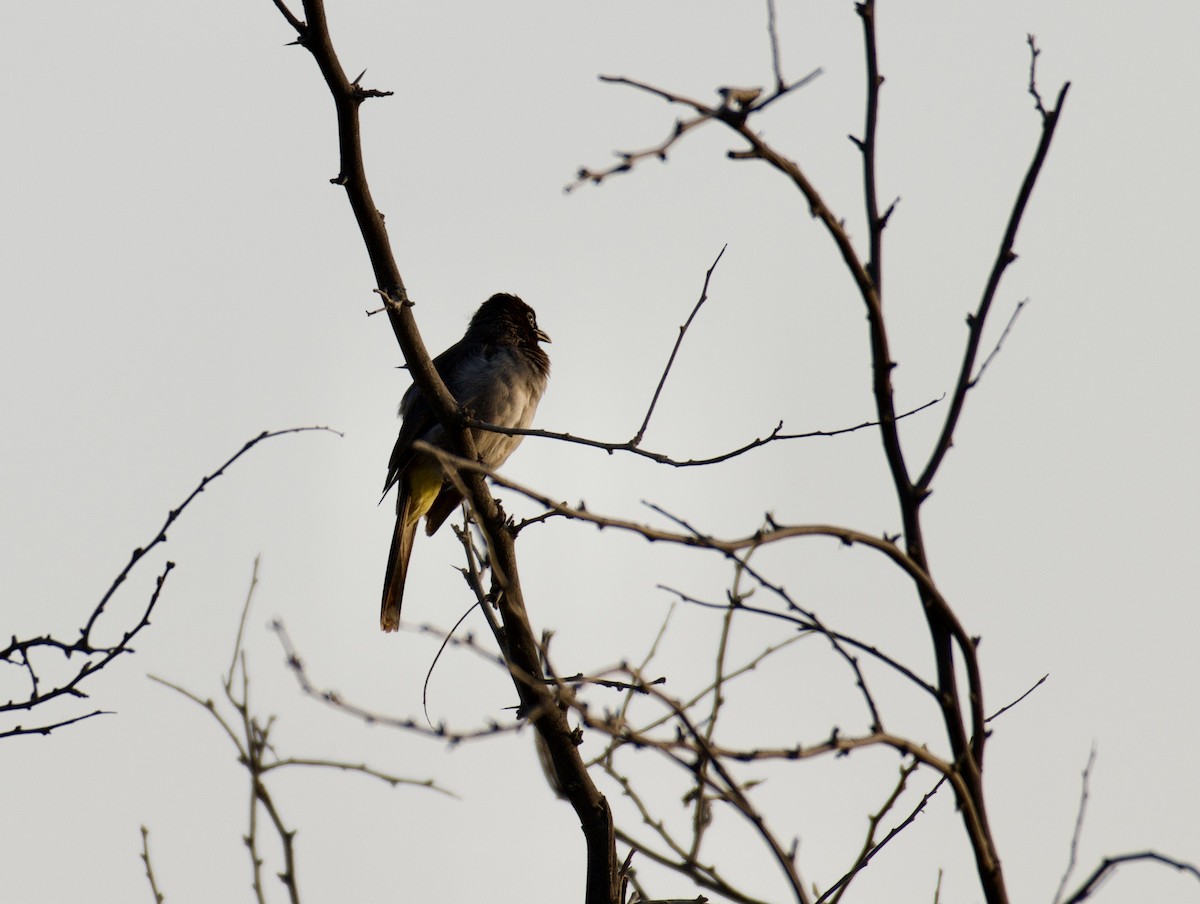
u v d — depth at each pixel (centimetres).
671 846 615
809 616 556
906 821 608
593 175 488
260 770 643
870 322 610
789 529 532
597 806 820
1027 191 610
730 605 558
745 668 622
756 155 551
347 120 847
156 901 652
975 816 564
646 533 505
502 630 790
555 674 507
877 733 529
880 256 619
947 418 619
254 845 632
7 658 734
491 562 551
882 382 616
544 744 788
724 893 598
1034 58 613
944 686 591
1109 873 506
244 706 650
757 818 501
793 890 499
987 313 620
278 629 591
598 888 829
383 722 502
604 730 475
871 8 622
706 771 523
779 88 521
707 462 714
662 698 482
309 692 504
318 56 829
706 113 512
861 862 599
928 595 588
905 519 615
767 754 493
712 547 508
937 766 542
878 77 622
